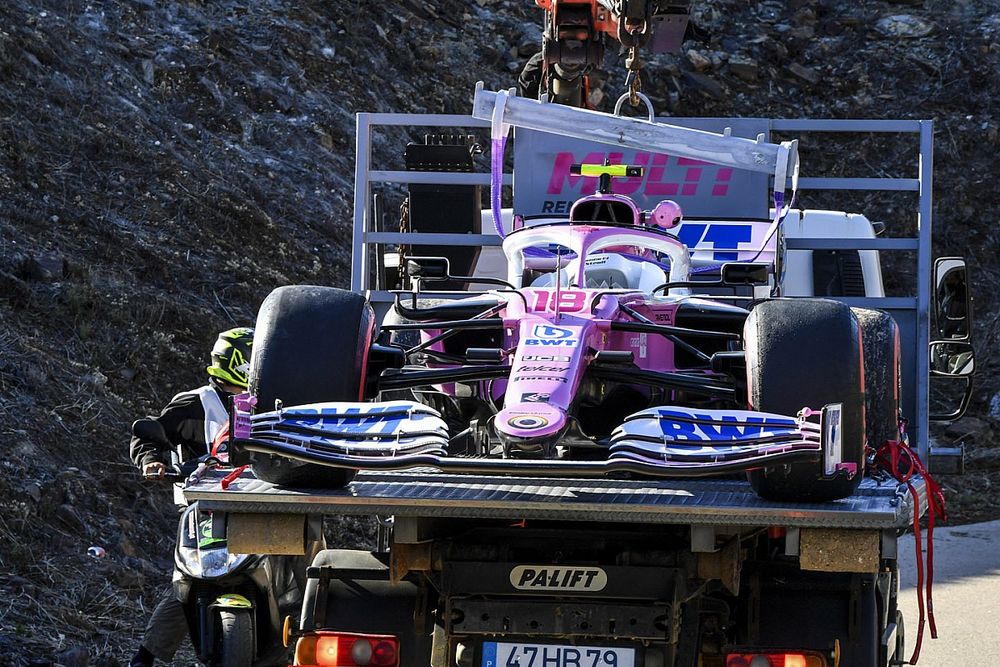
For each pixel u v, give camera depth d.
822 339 10.45
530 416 10.43
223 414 14.37
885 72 48.09
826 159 44.97
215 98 33.12
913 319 17.08
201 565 13.17
